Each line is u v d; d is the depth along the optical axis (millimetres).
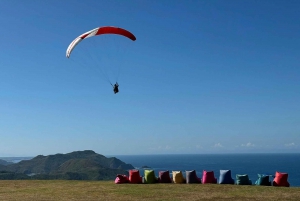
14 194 18562
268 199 16016
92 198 16812
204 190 18797
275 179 20688
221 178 21438
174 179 21953
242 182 21016
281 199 16000
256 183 21078
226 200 15891
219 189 19109
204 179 21781
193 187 19938
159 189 19297
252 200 15828
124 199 16391
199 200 15945
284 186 20359
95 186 21250
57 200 16469
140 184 21625
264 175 21031
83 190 19578
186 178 22000
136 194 17719
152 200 16000
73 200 16375
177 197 16719
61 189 20234
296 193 17641
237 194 17453
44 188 20891
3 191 19812
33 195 18094
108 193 18219
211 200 15914
